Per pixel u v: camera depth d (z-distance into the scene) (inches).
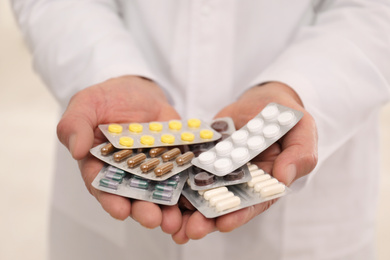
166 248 37.7
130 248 39.1
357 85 32.7
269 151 29.5
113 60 35.1
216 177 27.8
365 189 39.0
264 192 25.6
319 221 38.1
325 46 34.2
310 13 39.8
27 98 115.6
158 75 39.2
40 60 38.2
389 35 34.8
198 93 37.3
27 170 85.5
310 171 27.3
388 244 70.9
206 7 35.9
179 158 28.7
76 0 40.3
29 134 98.0
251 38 37.5
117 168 27.8
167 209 25.3
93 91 32.0
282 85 33.0
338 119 32.3
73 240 41.4
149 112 34.0
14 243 69.1
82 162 29.3
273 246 38.1
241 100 34.4
